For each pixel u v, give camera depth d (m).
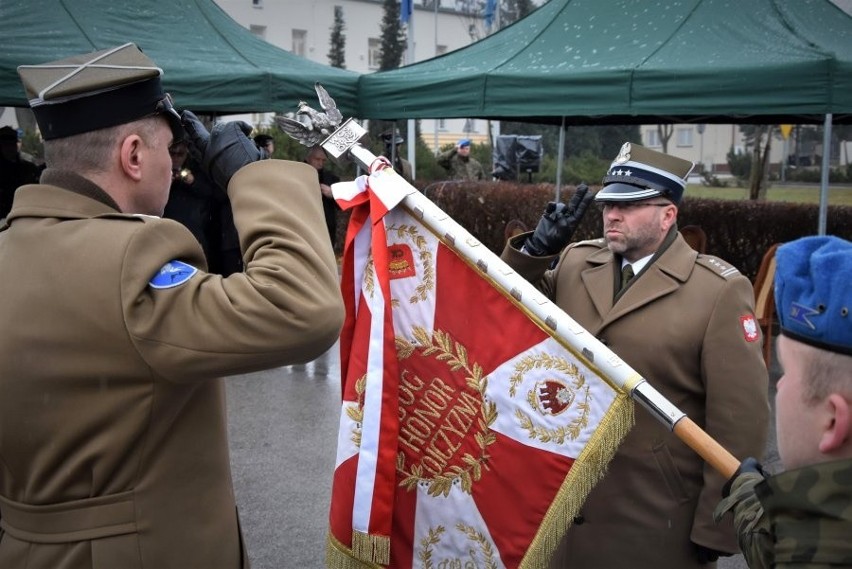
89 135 1.45
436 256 1.90
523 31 7.48
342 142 1.90
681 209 9.60
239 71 6.69
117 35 6.75
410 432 1.91
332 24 33.56
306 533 3.81
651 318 2.34
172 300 1.37
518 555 1.78
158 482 1.45
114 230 1.40
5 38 6.15
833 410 1.06
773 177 22.97
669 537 2.30
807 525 1.03
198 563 1.48
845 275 1.04
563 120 7.97
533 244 2.37
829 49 5.71
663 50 6.30
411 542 1.90
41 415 1.40
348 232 1.95
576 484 1.71
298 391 6.00
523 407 1.78
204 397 1.53
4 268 1.44
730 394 2.22
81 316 1.37
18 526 1.47
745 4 6.62
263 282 1.38
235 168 1.59
